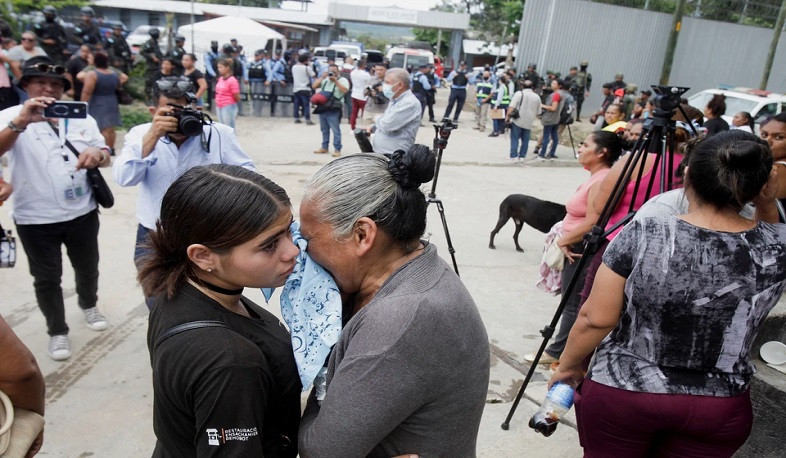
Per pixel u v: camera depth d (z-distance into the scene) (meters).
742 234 1.45
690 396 1.51
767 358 2.37
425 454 1.23
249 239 1.13
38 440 1.31
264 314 1.41
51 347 3.32
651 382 1.54
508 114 10.40
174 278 1.18
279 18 33.62
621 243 1.53
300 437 1.23
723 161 1.41
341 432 1.13
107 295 4.15
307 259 1.28
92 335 3.62
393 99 5.37
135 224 5.57
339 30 40.28
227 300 1.25
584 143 3.38
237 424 1.08
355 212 1.17
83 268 3.48
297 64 12.57
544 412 1.86
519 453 2.63
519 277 5.05
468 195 7.82
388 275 1.25
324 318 1.26
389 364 1.10
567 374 1.85
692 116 3.79
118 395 3.05
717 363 1.52
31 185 3.04
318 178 1.24
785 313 2.50
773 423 2.21
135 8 28.62
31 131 2.99
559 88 10.89
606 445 1.68
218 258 1.16
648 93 12.32
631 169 2.38
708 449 1.58
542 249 5.88
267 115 13.81
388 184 1.19
